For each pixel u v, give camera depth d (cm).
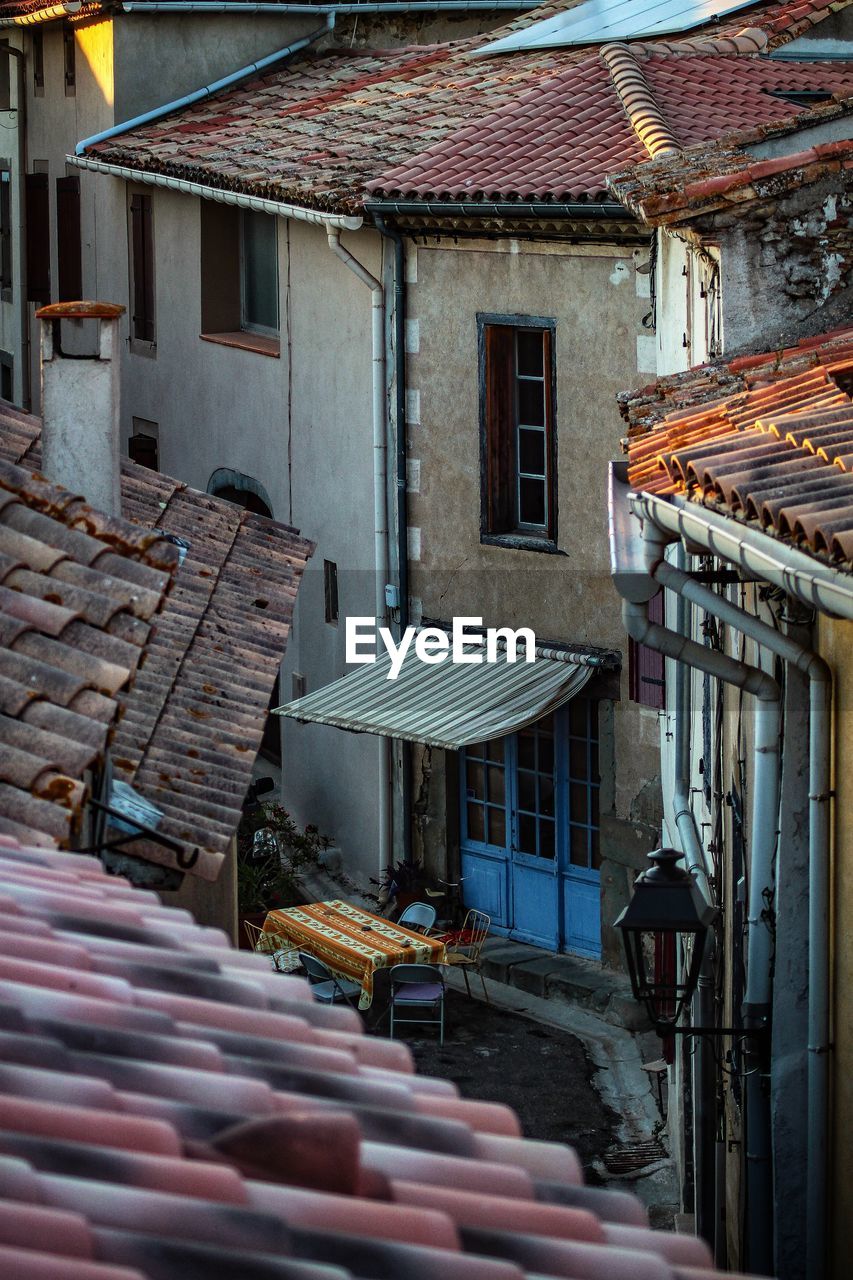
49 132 2762
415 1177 351
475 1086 1498
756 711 770
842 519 579
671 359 1443
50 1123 330
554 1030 1616
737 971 899
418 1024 1633
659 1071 1454
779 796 750
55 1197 300
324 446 2039
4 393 3095
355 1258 299
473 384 1812
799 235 1006
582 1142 1393
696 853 1138
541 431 1786
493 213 1705
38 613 571
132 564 618
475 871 1867
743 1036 818
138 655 571
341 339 1984
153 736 877
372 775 1952
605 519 1708
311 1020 435
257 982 443
